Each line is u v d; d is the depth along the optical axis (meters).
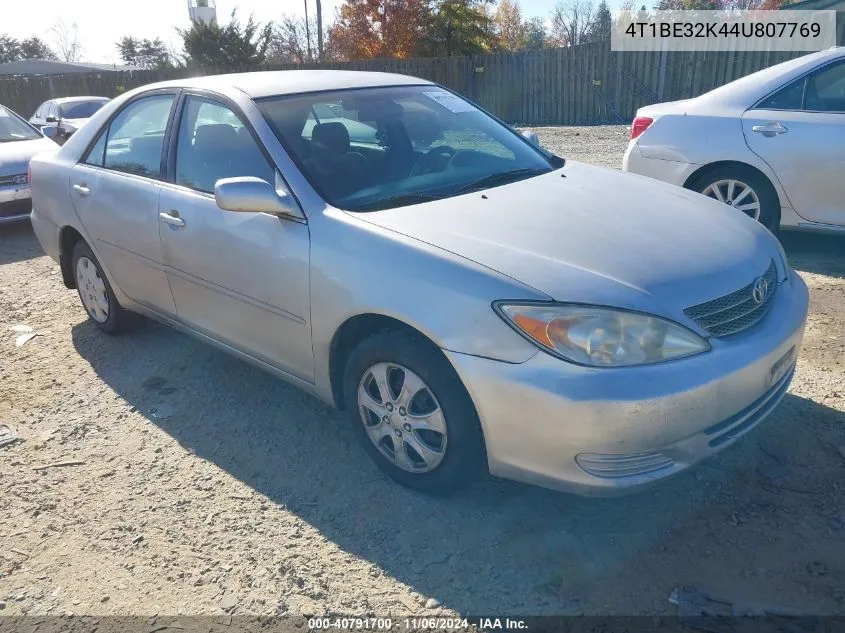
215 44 29.70
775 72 5.62
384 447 3.13
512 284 2.58
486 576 2.62
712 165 5.76
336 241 3.02
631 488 2.53
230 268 3.50
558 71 19.09
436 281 2.70
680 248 2.86
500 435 2.62
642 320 2.50
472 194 3.32
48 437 3.76
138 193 4.05
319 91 3.85
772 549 2.63
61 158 4.88
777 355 2.76
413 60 20.78
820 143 5.21
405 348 2.82
